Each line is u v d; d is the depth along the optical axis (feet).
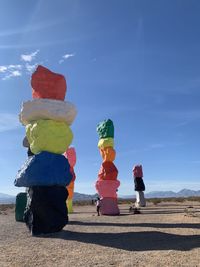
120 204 186.60
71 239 54.60
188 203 168.25
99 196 101.65
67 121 64.85
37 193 61.16
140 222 73.20
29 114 63.72
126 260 39.11
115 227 66.39
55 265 38.06
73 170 113.70
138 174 147.84
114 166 103.40
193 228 60.49
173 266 35.88
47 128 62.69
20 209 85.40
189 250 42.86
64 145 63.72
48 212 60.85
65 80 66.54
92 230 63.46
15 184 62.39
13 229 68.95
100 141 105.91
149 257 40.09
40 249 47.09
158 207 133.69
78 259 40.57
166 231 58.08
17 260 40.68
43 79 65.26
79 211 125.49
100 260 39.65
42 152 62.59
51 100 63.82
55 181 61.41
